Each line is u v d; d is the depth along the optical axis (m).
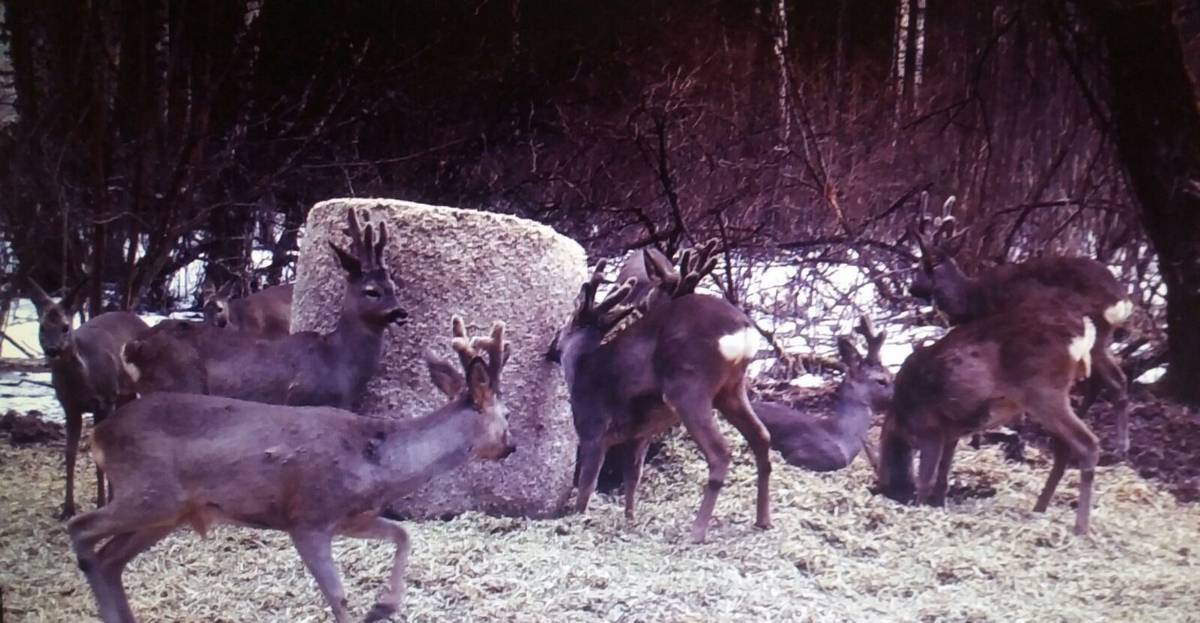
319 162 10.95
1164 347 8.67
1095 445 5.83
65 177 8.30
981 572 5.17
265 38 10.72
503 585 4.71
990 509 6.27
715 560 5.20
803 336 9.52
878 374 7.00
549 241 6.01
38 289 5.84
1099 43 9.26
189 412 4.11
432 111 11.21
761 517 5.73
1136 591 4.96
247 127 10.35
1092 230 10.35
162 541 5.17
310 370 5.36
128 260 8.70
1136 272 9.88
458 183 11.20
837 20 12.09
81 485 6.30
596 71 11.23
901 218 11.01
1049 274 7.45
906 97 11.66
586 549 5.32
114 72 8.59
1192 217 7.93
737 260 10.44
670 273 6.74
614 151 10.93
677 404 5.54
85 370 5.79
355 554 5.00
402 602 4.37
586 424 5.86
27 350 9.16
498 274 5.81
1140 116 8.02
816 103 11.50
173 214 8.84
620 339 5.85
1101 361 7.28
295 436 4.13
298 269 6.12
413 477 4.30
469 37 11.16
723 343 5.52
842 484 6.56
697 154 10.93
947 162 11.09
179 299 10.52
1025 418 7.64
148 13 8.84
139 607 4.45
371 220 5.75
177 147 9.12
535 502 5.94
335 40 10.95
